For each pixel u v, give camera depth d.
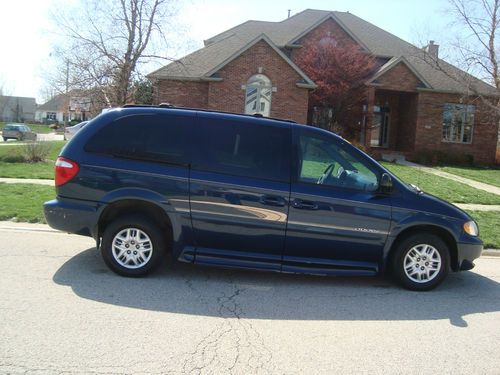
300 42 27.70
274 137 5.66
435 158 24.61
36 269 5.70
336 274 5.60
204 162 5.54
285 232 5.52
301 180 5.58
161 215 5.61
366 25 31.41
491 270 7.12
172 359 3.69
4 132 41.88
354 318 4.79
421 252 5.76
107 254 5.56
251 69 23.61
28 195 10.43
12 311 4.41
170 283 5.50
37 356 3.61
